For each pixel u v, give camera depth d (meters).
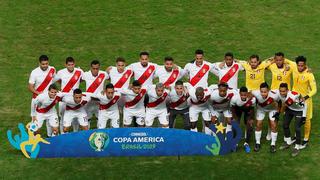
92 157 20.44
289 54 27.42
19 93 24.58
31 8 30.52
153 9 30.66
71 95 20.66
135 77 21.98
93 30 29.16
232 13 30.36
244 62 22.20
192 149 20.52
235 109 20.97
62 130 21.67
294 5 30.88
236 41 28.45
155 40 28.56
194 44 28.30
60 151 20.31
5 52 27.44
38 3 30.88
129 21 29.78
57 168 19.83
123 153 20.44
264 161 20.33
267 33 28.98
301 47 27.97
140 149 20.41
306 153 20.81
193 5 30.88
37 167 19.88
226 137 20.50
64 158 20.36
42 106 20.84
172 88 20.98
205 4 30.91
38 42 28.25
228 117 20.98
